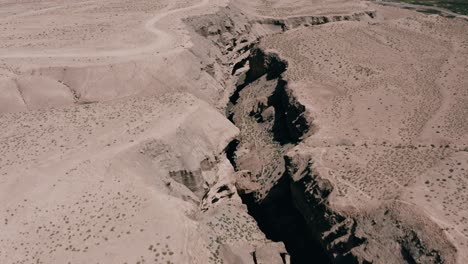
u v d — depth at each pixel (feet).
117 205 144.87
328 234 153.28
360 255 140.87
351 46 283.18
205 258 145.18
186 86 240.12
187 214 148.25
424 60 268.62
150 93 229.45
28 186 154.40
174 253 127.85
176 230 135.23
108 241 131.75
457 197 149.69
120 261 125.18
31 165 165.27
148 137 179.52
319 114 212.23
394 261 134.41
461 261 125.18
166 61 241.96
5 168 164.55
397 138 194.08
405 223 139.85
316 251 169.37
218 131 202.59
